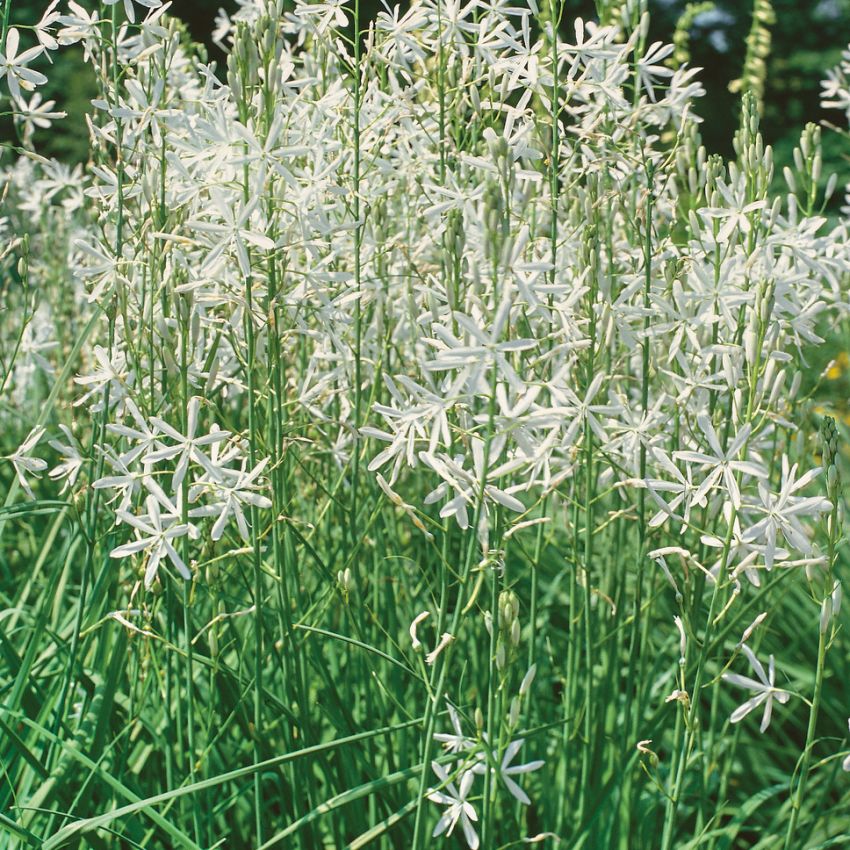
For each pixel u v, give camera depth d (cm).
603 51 280
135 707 301
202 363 297
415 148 315
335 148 268
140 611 258
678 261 279
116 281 272
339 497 339
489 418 195
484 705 320
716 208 264
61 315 509
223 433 235
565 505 295
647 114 320
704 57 1798
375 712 322
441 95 282
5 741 288
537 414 197
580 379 278
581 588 329
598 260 253
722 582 234
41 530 475
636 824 306
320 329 309
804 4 1752
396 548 349
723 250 285
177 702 270
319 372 325
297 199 255
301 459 327
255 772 245
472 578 299
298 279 293
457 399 230
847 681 386
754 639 385
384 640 322
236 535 326
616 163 307
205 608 344
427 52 323
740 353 256
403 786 286
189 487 240
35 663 316
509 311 207
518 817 287
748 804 315
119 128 280
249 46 232
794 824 236
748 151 264
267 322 254
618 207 315
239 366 332
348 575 265
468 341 215
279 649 291
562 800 286
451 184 284
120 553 231
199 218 267
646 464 288
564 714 295
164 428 233
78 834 242
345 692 294
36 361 387
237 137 234
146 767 308
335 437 337
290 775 279
